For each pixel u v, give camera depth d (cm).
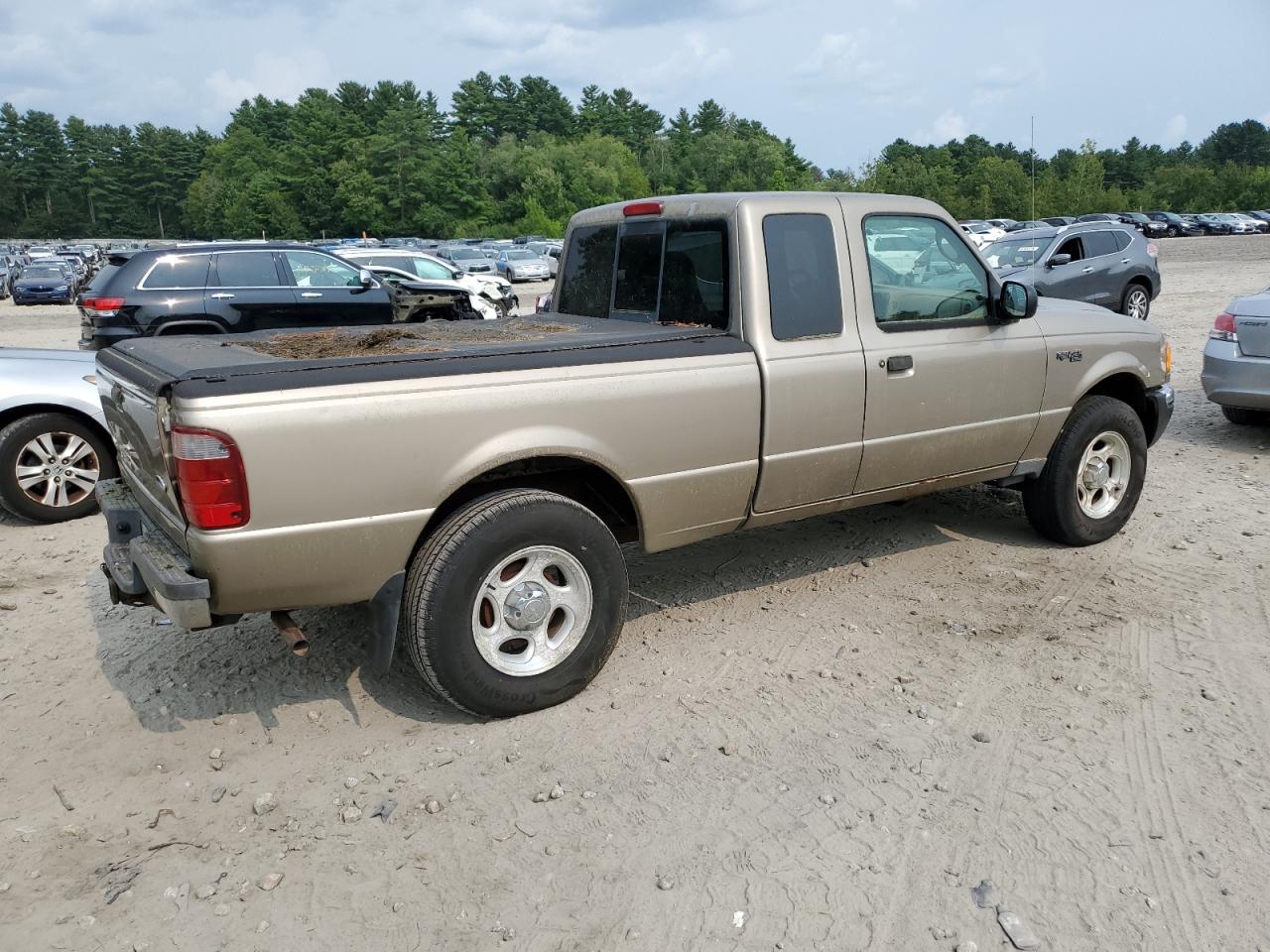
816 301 437
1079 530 557
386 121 11831
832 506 469
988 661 427
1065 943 265
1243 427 879
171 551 361
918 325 469
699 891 289
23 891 294
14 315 2878
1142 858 298
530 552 371
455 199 11688
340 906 286
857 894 286
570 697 396
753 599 502
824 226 441
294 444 329
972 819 319
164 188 15912
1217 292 2195
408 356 361
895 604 491
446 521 363
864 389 450
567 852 307
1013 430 514
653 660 434
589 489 431
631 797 334
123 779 351
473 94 15275
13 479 642
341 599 355
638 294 482
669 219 457
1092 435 545
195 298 1003
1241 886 286
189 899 290
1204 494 672
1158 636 449
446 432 353
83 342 1002
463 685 366
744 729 376
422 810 330
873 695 400
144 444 372
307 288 1064
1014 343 504
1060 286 1481
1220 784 334
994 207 9562
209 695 411
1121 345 556
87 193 15888
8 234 15650
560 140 14500
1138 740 363
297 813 330
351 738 376
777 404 426
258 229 12375
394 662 438
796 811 325
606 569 389
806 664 428
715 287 435
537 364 373
